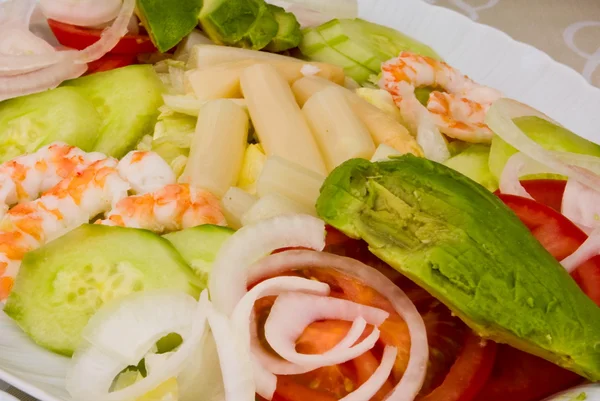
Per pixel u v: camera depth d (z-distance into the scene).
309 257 0.34
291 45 0.45
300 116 0.40
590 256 0.34
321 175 0.38
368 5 0.48
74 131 0.40
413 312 0.33
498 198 0.34
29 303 0.34
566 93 0.44
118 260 0.34
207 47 0.42
